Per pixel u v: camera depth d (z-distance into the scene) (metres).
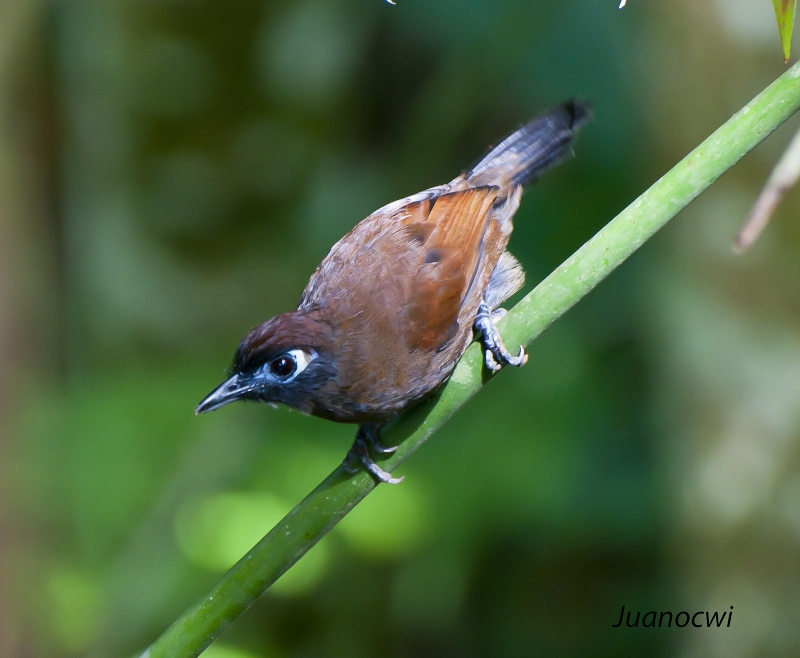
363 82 15.47
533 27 13.55
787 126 8.92
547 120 7.41
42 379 10.70
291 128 15.52
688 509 9.55
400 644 12.55
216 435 11.92
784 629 9.16
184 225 15.00
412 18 14.29
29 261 10.76
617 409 12.71
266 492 11.58
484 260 6.86
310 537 5.04
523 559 12.74
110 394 12.20
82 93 13.49
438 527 11.94
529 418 12.81
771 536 9.18
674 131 9.71
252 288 15.02
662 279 9.75
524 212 13.78
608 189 13.55
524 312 5.20
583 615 12.71
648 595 12.45
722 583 9.40
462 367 5.34
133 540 11.02
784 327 9.09
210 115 15.21
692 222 9.34
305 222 15.22
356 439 5.35
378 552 11.70
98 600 10.45
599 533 12.14
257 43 15.10
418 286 6.27
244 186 15.41
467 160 14.83
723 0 9.11
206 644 4.96
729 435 9.31
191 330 14.46
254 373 5.96
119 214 14.11
